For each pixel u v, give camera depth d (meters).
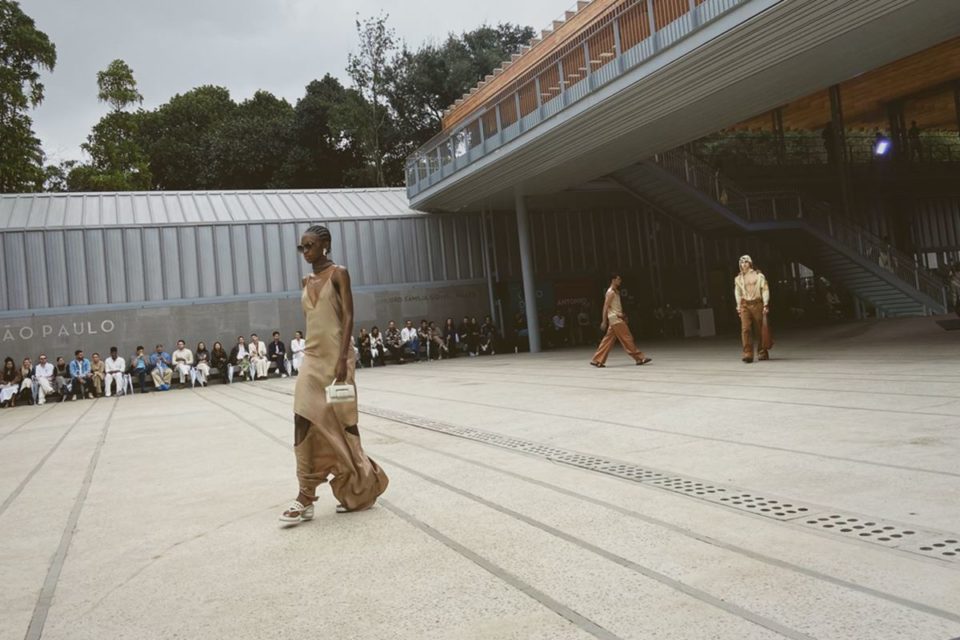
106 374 22.50
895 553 3.19
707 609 2.73
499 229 30.88
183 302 25.75
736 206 24.72
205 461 7.33
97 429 11.62
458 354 28.34
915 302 23.02
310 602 3.12
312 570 3.56
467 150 23.62
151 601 3.29
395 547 3.83
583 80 17.52
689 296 33.06
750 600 2.79
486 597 3.02
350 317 4.62
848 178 28.91
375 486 4.70
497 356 26.59
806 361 12.84
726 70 15.37
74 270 24.56
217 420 11.63
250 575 3.56
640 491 4.66
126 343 24.95
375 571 3.46
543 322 30.11
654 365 15.16
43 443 10.17
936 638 2.36
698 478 4.88
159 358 23.80
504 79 29.69
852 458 5.07
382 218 28.98
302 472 4.54
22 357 23.67
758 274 13.65
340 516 4.61
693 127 19.77
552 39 25.34
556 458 5.99
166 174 53.19
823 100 32.12
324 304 4.59
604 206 31.69
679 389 10.22
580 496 4.65
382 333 28.45
